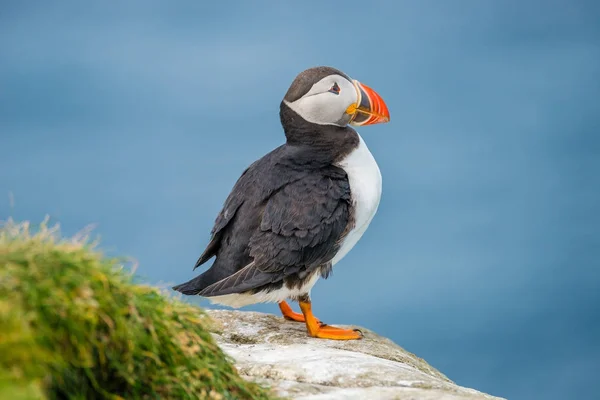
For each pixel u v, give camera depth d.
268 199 12.27
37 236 6.72
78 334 6.20
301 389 8.81
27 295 6.00
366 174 12.90
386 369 9.73
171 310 7.46
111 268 6.95
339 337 12.20
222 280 11.82
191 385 7.13
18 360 5.52
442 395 8.55
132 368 6.62
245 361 10.06
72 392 6.20
